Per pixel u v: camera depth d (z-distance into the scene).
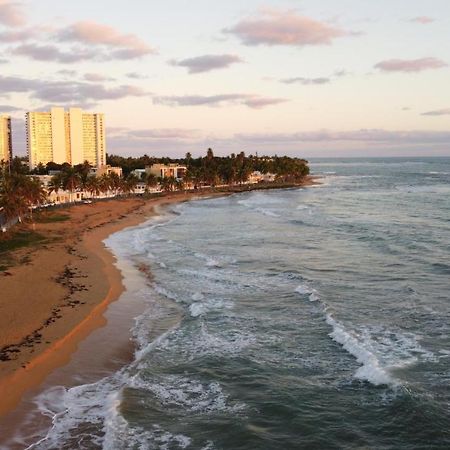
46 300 33.88
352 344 25.66
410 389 20.61
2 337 27.00
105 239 62.97
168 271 43.78
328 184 183.38
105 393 21.38
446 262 45.28
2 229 62.19
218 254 51.28
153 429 18.58
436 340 26.25
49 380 22.38
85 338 27.58
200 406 20.28
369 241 58.03
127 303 34.28
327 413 19.52
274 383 22.08
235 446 17.52
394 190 146.12
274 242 58.41
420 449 17.11
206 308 32.66
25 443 17.69
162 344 26.69
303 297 34.81
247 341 26.95
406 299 33.69
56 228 71.38
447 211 89.75
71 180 110.06
